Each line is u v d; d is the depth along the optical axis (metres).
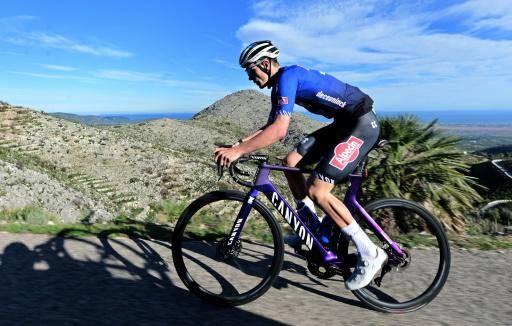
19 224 3.98
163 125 127.31
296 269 3.28
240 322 2.37
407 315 2.62
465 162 5.86
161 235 3.96
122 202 37.81
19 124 61.75
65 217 4.85
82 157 54.78
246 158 2.60
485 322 2.54
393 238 3.87
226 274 3.00
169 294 2.69
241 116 165.88
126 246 3.54
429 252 3.79
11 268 2.87
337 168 2.54
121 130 118.94
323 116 2.71
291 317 2.48
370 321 2.50
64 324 2.13
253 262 3.30
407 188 5.60
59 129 64.50
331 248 2.72
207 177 53.62
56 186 19.73
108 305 2.43
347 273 2.71
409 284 3.00
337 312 2.59
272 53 2.58
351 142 2.57
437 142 5.94
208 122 146.62
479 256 3.88
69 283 2.71
